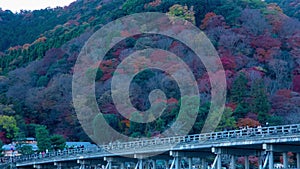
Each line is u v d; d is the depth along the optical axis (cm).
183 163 11131
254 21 19075
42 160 12188
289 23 19425
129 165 12769
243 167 11444
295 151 7525
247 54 17762
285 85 16425
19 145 14938
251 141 7531
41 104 17850
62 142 14275
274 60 17075
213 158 10081
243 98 14350
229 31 18762
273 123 13225
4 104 17775
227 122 12888
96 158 10969
